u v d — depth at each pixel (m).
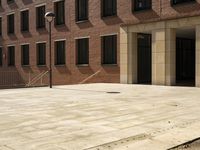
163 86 21.14
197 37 20.16
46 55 32.03
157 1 22.25
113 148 6.70
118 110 11.11
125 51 24.11
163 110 11.09
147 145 6.96
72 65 28.95
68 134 7.70
